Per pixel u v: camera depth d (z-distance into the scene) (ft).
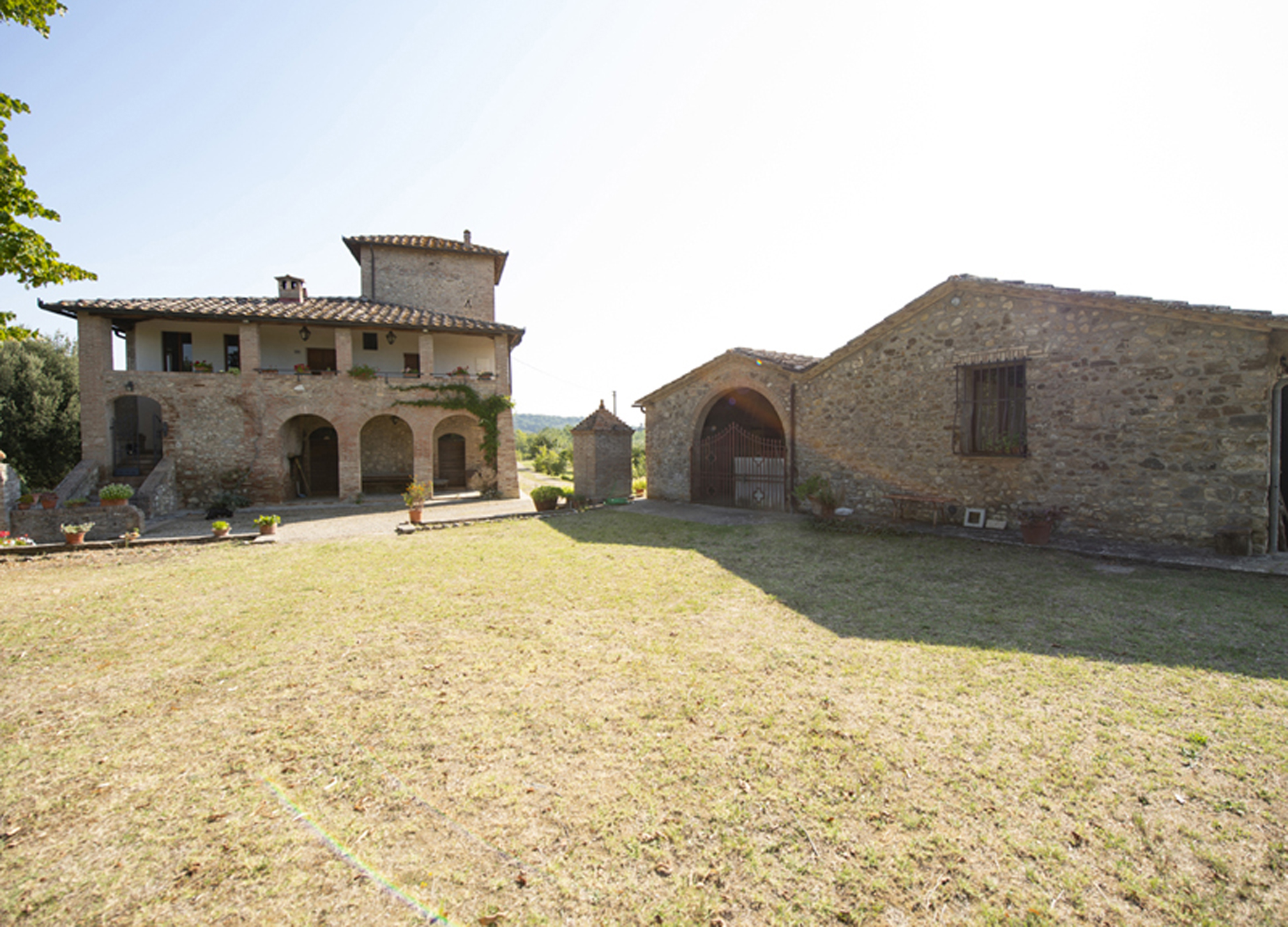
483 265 74.95
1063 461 28.53
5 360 66.23
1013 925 6.75
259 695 13.32
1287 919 6.73
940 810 8.77
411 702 12.81
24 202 20.80
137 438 59.93
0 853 8.25
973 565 23.82
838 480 39.68
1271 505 23.56
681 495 52.49
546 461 123.24
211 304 57.77
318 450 66.18
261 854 8.19
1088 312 27.55
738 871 7.69
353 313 60.23
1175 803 8.82
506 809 9.05
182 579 24.73
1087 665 13.79
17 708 12.80
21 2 19.85
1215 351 23.90
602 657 15.15
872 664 14.21
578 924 6.95
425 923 6.99
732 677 13.65
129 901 7.36
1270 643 14.76
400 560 28.43
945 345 33.35
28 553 30.63
